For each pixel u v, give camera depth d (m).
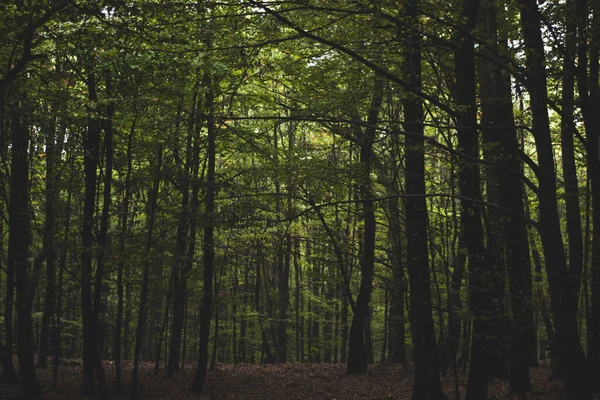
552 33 9.55
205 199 16.84
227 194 18.59
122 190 16.83
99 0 9.67
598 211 11.03
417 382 12.57
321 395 17.12
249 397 17.33
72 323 24.78
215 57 12.77
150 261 15.51
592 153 10.09
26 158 14.96
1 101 11.48
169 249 16.05
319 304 32.31
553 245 8.24
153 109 14.62
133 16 10.38
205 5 8.96
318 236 19.98
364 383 18.75
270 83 18.56
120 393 16.92
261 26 11.61
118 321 16.31
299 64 14.87
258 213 17.12
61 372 21.03
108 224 16.64
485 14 12.11
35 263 18.50
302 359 35.50
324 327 38.81
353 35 10.89
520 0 8.54
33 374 14.72
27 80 11.61
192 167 18.55
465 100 10.21
